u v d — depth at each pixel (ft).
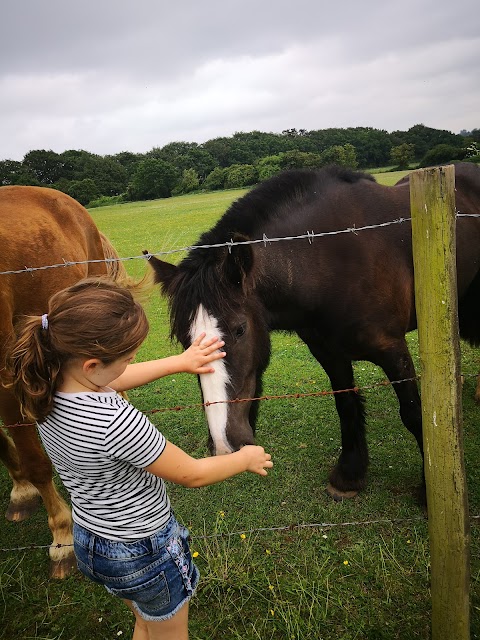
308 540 9.17
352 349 9.32
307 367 17.20
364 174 10.09
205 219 67.10
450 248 5.33
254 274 7.55
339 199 9.02
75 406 4.53
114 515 4.86
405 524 9.38
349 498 10.34
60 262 9.87
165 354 20.66
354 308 8.80
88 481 4.75
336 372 10.05
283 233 8.54
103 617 8.07
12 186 10.94
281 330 9.62
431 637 6.94
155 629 5.53
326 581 8.04
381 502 10.11
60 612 8.25
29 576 9.11
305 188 9.07
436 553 6.23
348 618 7.47
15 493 11.05
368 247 8.79
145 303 8.56
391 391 14.58
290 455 12.04
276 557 8.82
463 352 17.21
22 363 4.48
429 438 5.92
